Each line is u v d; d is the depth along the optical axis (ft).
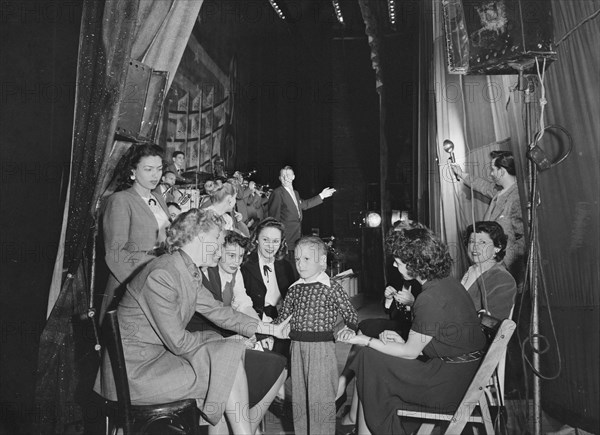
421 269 8.77
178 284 8.34
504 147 13.61
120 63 10.68
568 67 9.86
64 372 10.32
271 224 12.35
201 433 9.43
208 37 31.63
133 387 8.05
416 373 8.54
